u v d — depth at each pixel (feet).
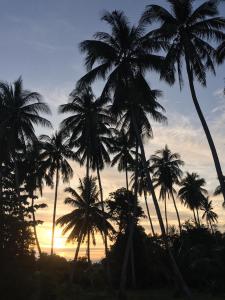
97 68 114.83
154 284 170.60
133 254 166.50
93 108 153.07
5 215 78.59
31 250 81.76
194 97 100.89
